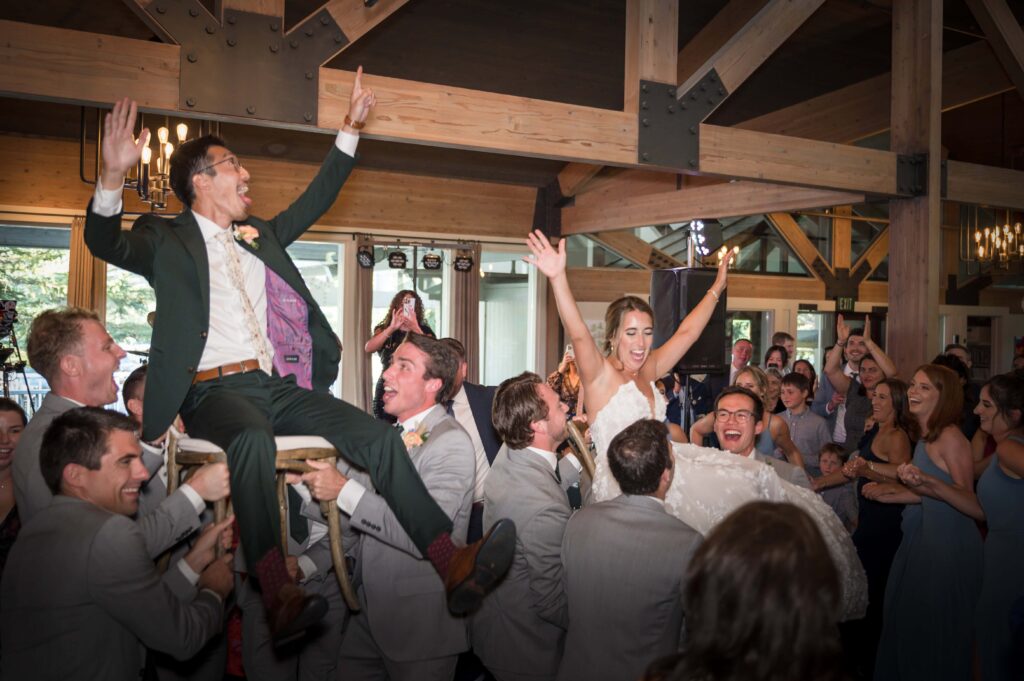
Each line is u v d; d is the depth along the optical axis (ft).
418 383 8.54
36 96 11.12
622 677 6.66
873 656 12.80
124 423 6.81
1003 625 9.61
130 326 24.85
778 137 17.26
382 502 7.30
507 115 14.42
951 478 10.52
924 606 10.53
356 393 27.30
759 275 36.32
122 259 6.61
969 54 24.98
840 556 9.04
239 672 10.28
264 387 7.24
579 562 7.06
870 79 26.14
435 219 28.55
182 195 7.34
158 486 8.79
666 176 25.00
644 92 15.79
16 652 6.21
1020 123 34.58
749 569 3.82
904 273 19.63
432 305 29.35
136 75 11.59
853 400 17.62
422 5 20.30
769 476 9.08
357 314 27.30
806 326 38.37
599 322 31.76
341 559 7.36
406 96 13.55
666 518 7.00
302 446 6.92
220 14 12.20
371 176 27.53
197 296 6.98
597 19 21.88
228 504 7.38
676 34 16.16
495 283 30.37
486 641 8.61
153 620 6.26
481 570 6.55
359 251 27.17
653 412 10.09
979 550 10.49
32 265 23.73
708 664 3.85
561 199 29.66
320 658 9.59
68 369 7.89
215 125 22.15
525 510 8.13
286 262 7.86
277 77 12.47
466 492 8.15
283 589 6.25
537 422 8.50
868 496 11.43
